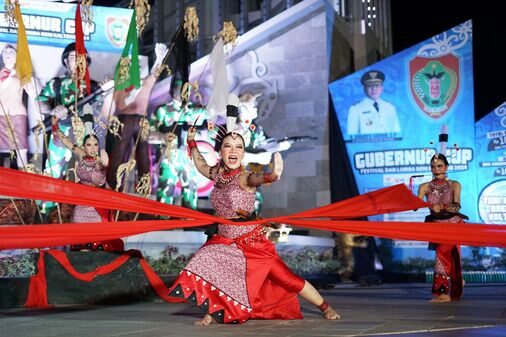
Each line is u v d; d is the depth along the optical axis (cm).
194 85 948
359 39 1487
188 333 402
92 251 682
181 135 1247
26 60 759
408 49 1295
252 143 1302
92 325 463
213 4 1427
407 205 500
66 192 465
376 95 1308
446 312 530
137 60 835
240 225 461
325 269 1216
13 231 423
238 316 447
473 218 1250
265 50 1345
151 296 700
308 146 1327
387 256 1288
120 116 1212
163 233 1061
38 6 1162
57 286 658
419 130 1285
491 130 1252
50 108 1155
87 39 1195
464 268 1246
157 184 1232
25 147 1136
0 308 636
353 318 482
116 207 468
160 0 1452
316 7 1332
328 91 1325
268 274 467
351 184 1311
